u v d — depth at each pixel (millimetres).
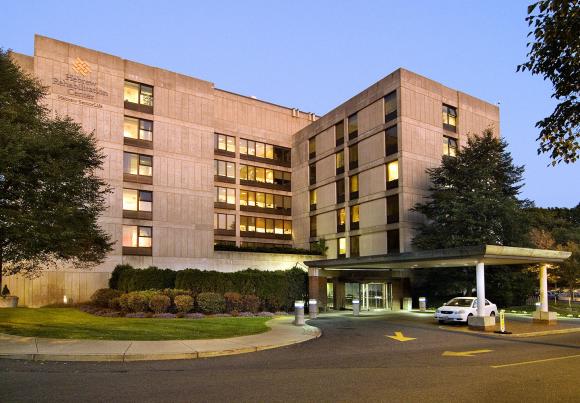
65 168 20578
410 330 23781
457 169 40031
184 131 43938
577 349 17125
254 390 9531
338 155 51500
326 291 41312
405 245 41969
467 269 38625
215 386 9922
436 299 43469
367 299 43906
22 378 10680
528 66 8648
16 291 34750
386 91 45094
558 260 28281
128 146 40781
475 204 37156
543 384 10328
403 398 8891
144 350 14516
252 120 56875
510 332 22750
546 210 65250
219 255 44469
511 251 25250
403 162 42719
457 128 47625
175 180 42938
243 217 54906
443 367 12703
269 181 57344
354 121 49344
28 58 37375
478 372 11867
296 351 16219
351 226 48562
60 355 13406
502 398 8969
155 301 28141
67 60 38438
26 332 17531
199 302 30109
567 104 8445
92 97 39312
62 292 36406
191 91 44812
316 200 54438
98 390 9492
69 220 21141
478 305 25422
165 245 41688
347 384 10203
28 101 23328
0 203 19766
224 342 16969
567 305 49094
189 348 15258
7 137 18766
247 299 32375
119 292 32438
